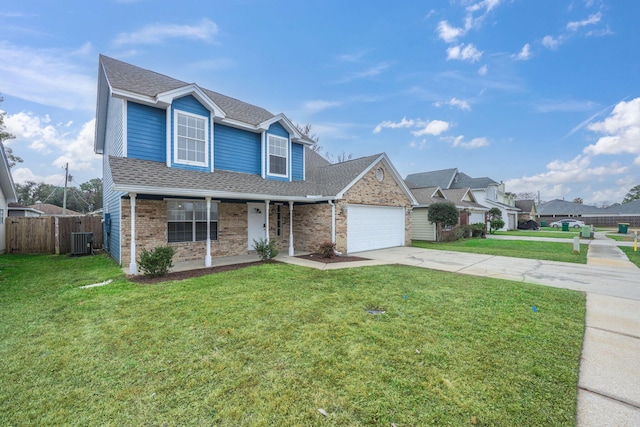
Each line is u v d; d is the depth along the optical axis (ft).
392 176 47.88
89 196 167.84
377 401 8.23
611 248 46.09
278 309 15.72
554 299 17.85
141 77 33.27
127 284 21.11
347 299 17.61
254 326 13.43
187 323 13.80
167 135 30.86
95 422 7.47
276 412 7.79
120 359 10.55
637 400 8.31
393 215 48.44
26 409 7.95
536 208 167.94
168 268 25.44
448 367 9.98
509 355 10.85
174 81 36.50
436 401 8.23
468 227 67.56
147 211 29.63
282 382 9.12
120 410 7.90
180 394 8.55
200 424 7.38
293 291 19.33
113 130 35.86
